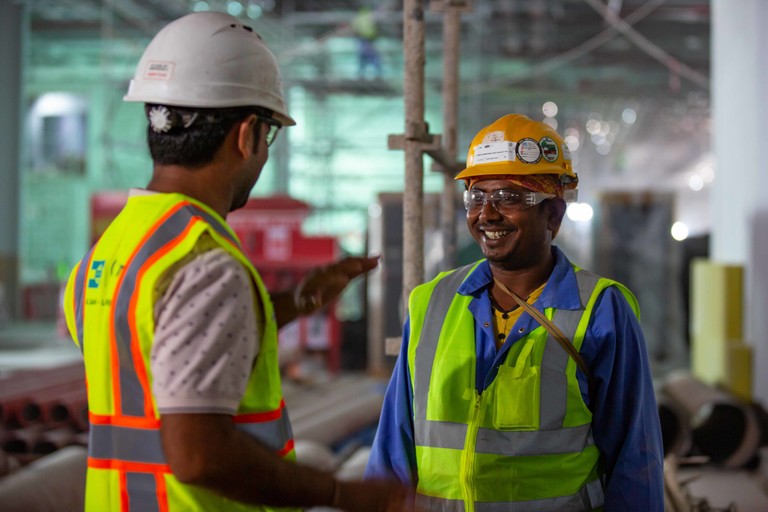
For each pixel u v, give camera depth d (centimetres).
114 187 2158
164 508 141
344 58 2073
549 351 200
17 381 525
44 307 1803
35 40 2122
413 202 275
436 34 1927
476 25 1869
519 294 211
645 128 2475
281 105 160
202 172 151
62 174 2300
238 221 912
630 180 2538
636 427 202
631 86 2247
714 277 723
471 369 204
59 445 430
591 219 1055
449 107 415
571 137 2400
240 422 144
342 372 980
